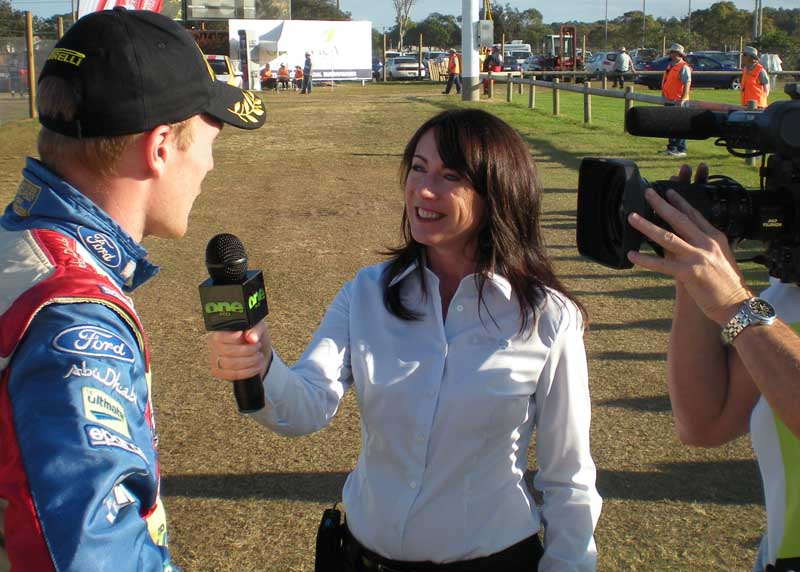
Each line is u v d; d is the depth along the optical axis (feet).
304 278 23.84
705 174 5.86
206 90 5.20
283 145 54.13
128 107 4.79
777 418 5.53
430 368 6.49
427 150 6.55
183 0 123.24
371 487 6.72
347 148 52.42
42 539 3.87
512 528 6.62
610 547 11.23
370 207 34.06
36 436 3.99
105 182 4.93
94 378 4.17
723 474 13.03
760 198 5.31
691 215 5.18
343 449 13.97
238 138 57.77
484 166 6.41
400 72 160.97
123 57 4.79
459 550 6.51
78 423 4.04
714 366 6.12
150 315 20.74
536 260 6.70
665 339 18.83
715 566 10.79
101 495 3.97
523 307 6.47
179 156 5.16
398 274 6.70
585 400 6.70
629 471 13.15
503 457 6.56
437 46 321.93
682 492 12.55
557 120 65.62
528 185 6.65
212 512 12.14
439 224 6.51
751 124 5.35
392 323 6.67
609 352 18.02
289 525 11.84
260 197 36.47
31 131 60.08
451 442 6.45
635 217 5.08
